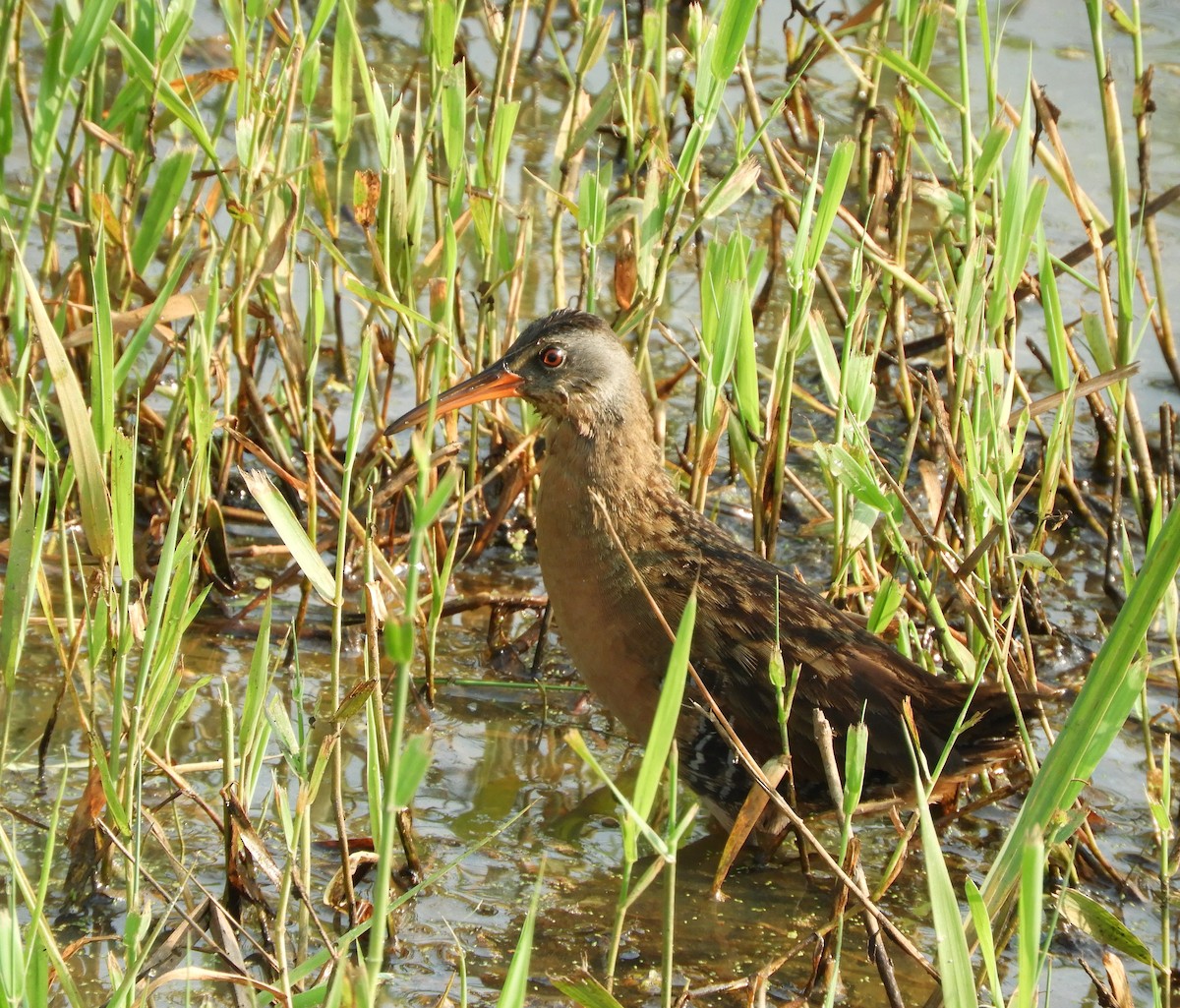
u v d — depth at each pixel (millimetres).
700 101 8938
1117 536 10641
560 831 8406
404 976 7176
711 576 8391
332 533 10008
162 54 8852
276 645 9664
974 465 8203
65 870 7559
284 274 10227
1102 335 9227
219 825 7031
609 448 8484
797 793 8273
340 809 7004
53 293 10492
